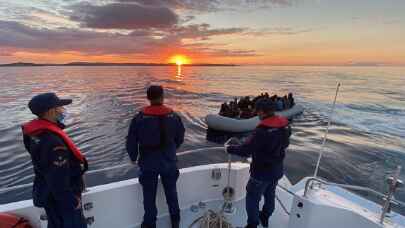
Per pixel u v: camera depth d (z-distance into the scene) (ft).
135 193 8.26
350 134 42.37
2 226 6.24
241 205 9.63
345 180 23.99
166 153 7.25
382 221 6.37
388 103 79.61
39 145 4.76
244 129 44.06
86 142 36.78
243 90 129.08
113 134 41.01
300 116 58.03
